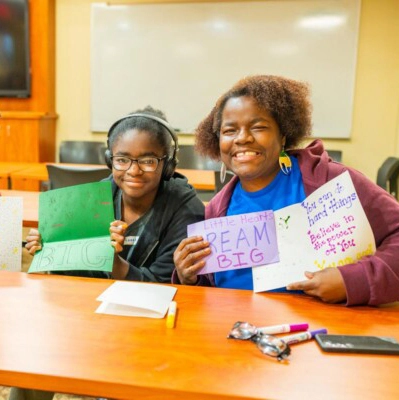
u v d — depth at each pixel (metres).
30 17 4.32
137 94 4.52
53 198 1.03
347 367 0.60
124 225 0.97
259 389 0.54
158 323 0.73
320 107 4.19
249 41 4.20
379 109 4.12
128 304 0.77
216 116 1.04
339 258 0.86
